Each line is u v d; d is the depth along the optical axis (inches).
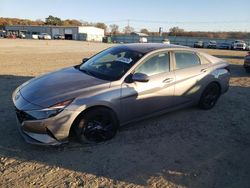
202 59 241.9
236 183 144.3
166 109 212.2
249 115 247.1
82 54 879.7
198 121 225.0
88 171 147.5
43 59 658.8
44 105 155.9
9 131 188.1
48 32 3777.1
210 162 163.3
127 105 182.5
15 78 369.4
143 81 179.8
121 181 140.6
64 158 158.7
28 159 156.1
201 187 139.6
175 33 4488.2
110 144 177.2
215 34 4173.2
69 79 182.2
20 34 3216.0
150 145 179.3
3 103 247.1
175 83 209.9
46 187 132.6
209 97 250.2
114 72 187.5
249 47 2031.3
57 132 158.1
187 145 182.7
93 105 165.6
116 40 3585.1
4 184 133.4
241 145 187.9
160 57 205.0
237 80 411.5
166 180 143.6
